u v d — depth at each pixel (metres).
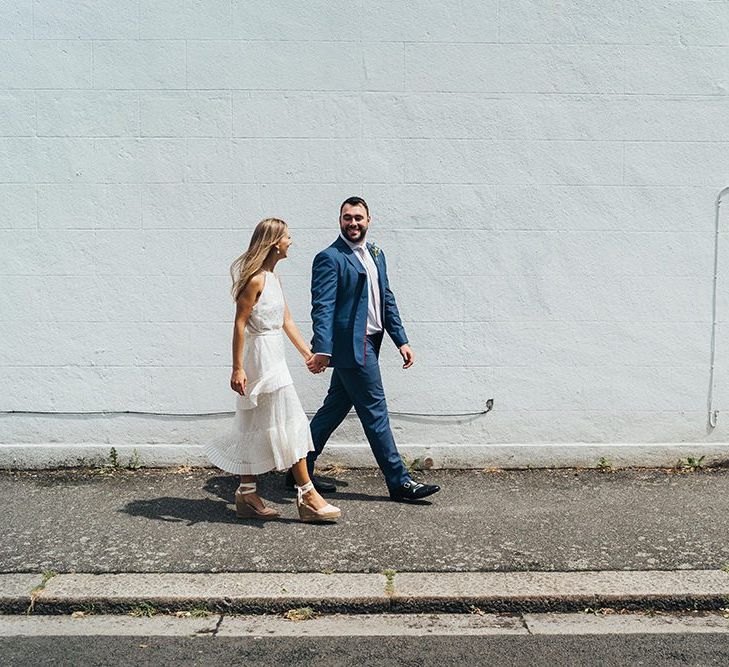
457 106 6.20
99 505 5.54
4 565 4.61
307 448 5.23
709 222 6.29
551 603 4.28
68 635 4.04
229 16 6.10
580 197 6.26
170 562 4.65
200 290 6.23
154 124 6.14
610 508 5.50
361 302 5.44
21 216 6.18
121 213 6.18
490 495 5.77
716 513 5.41
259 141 6.17
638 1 6.20
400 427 6.34
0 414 6.26
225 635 4.04
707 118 6.27
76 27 6.10
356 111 6.17
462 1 6.14
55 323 6.23
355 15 6.13
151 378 6.27
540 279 6.27
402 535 5.03
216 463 5.28
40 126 6.14
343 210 5.47
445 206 6.24
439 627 4.13
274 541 4.94
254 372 5.17
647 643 3.95
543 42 6.19
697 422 6.38
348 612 4.27
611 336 6.32
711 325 6.34
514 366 6.32
